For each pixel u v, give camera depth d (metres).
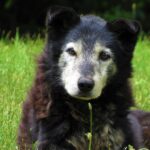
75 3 26.06
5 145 10.38
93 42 9.97
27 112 10.45
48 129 9.95
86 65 9.80
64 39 10.02
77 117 10.03
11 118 11.44
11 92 12.79
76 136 10.00
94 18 10.29
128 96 10.34
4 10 25.45
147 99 13.37
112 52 10.03
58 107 10.02
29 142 10.18
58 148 9.90
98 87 9.74
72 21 10.11
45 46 10.21
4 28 25.17
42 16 26.02
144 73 15.59
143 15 25.30
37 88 10.24
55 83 10.00
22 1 25.64
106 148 10.12
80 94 9.65
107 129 10.12
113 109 10.20
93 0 26.08
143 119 11.68
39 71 10.21
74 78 9.69
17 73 14.03
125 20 10.15
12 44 17.09
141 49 17.91
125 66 10.21
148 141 11.34
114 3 26.02
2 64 14.42
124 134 10.17
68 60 9.91
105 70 9.95
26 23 25.66
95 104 10.12
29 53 15.62
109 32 10.16
